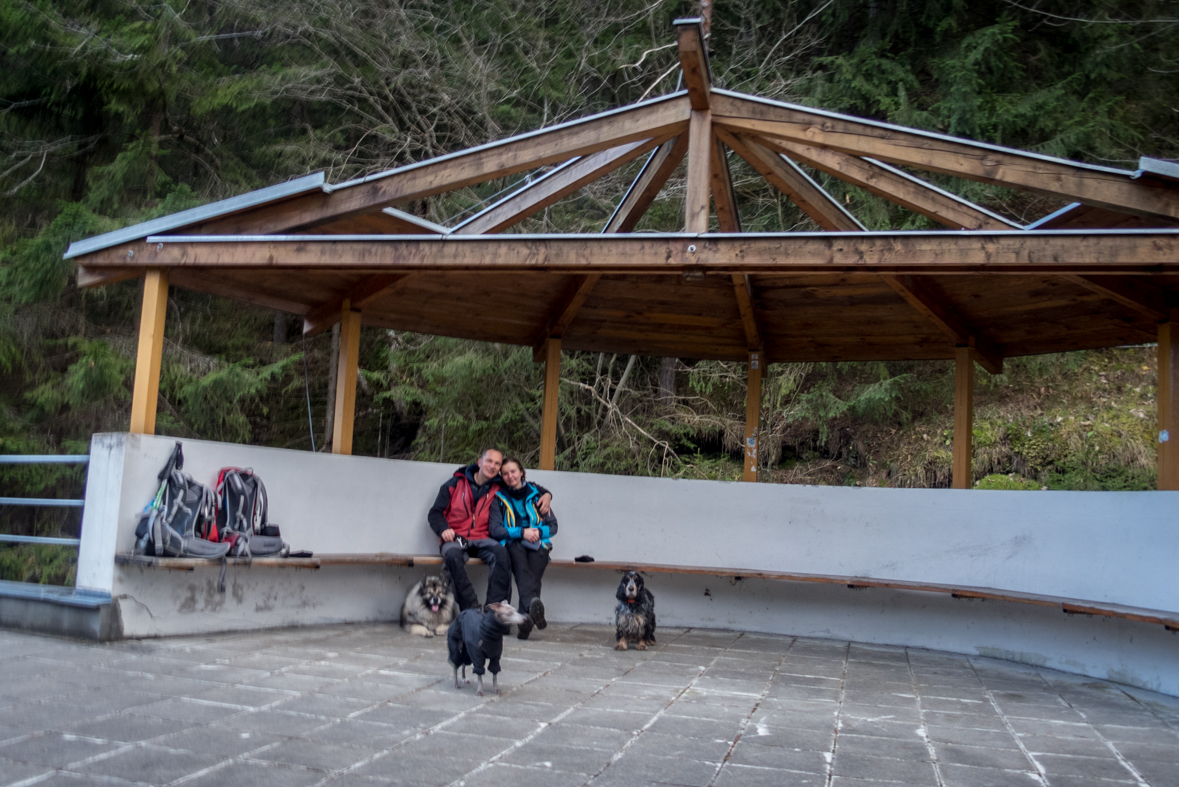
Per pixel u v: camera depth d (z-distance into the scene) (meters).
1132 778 3.51
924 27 13.31
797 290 7.71
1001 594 6.19
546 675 5.16
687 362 14.82
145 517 5.43
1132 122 12.04
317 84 13.33
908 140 5.41
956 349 7.85
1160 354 6.15
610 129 5.72
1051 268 4.82
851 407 12.91
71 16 11.90
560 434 13.80
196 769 3.13
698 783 3.27
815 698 4.90
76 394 10.52
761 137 5.88
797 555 7.65
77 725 3.57
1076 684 5.70
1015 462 12.09
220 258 5.70
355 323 7.21
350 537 6.88
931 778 3.43
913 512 7.30
